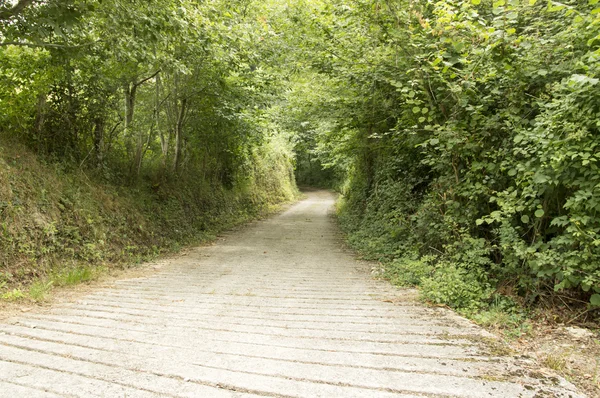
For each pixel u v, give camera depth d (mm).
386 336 3613
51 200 7090
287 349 3258
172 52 8227
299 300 5094
